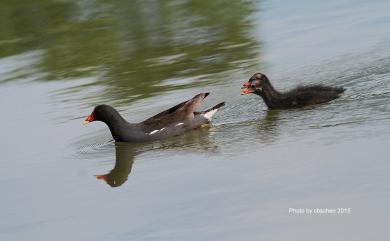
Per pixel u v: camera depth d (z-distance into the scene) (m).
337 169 15.08
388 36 23.33
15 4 31.38
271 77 21.52
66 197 15.85
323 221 13.33
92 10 29.95
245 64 22.83
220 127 18.78
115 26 27.84
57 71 24.31
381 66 20.73
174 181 15.81
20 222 14.95
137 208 14.83
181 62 23.77
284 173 15.33
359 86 19.62
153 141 18.55
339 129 17.02
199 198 14.82
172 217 14.23
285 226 13.34
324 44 23.64
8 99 22.44
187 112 19.00
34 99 22.20
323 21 25.84
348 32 24.39
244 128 18.39
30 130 19.92
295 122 18.09
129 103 20.98
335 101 18.92
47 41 27.30
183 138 18.45
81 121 20.27
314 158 15.77
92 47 26.08
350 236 12.74
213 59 23.72
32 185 16.62
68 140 19.14
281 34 25.08
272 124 18.28
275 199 14.30
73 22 28.64
